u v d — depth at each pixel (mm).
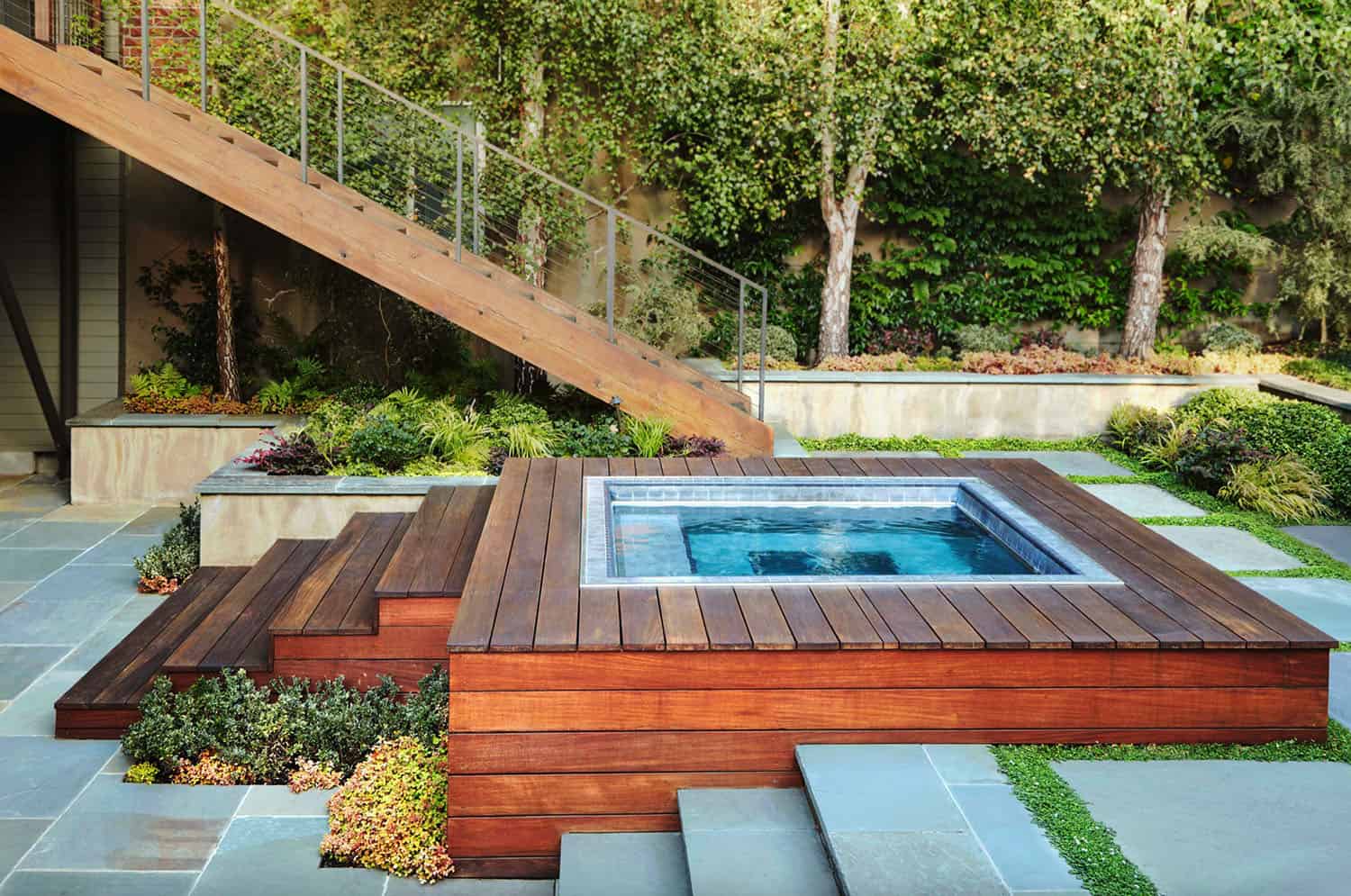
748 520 5984
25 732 4773
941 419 9719
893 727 3867
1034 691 3881
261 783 4441
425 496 6371
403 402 8078
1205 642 3857
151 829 4035
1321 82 9906
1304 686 3932
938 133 10250
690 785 3838
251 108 9250
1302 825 3355
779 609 4121
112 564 7086
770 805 3713
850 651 3814
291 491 6684
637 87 9742
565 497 5816
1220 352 10656
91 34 9031
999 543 5605
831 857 3254
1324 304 10508
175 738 4418
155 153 7457
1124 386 9750
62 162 9398
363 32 9453
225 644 4977
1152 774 3695
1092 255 11156
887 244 10922
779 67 9430
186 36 9195
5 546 7414
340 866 3861
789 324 10797
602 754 3801
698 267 10570
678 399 7879
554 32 9391
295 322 9875
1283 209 11047
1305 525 7559
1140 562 4797
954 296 11023
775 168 10133
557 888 3580
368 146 9398
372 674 4816
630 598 4219
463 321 7742
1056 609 4168
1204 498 8031
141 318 9727
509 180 9758
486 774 3781
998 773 3678
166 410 8852
